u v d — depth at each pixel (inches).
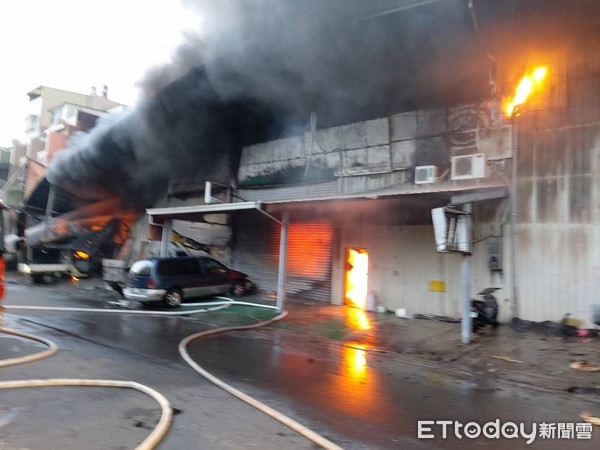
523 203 374.3
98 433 154.1
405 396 215.3
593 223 340.8
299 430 161.6
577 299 343.9
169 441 149.8
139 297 488.4
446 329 377.1
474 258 401.7
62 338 312.8
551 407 203.5
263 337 362.0
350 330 384.2
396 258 464.4
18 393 189.6
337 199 402.9
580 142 350.6
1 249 312.3
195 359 271.9
